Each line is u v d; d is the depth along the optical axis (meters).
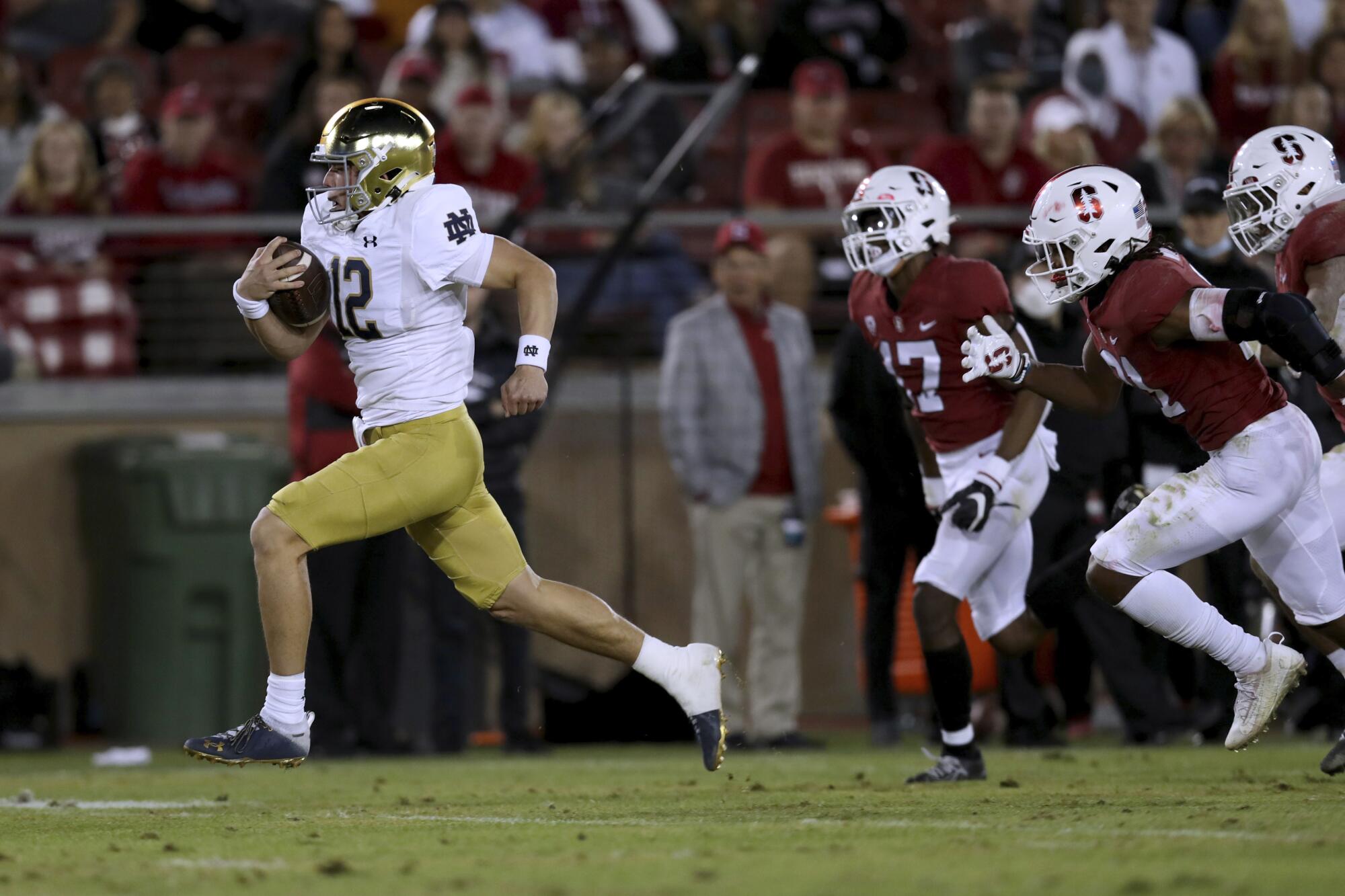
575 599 16.42
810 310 34.59
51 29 43.66
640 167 36.88
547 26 43.88
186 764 27.47
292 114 37.97
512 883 11.15
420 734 30.38
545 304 15.86
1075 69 38.66
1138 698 27.42
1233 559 24.77
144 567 30.84
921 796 17.66
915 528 28.08
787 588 29.56
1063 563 19.91
